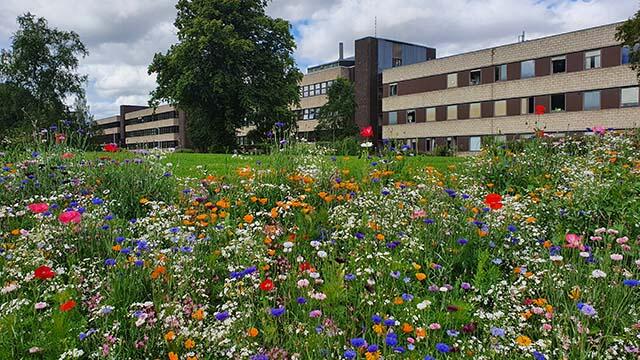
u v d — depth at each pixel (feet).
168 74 127.85
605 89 117.39
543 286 12.12
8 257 13.35
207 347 9.85
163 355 9.81
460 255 14.08
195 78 122.11
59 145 25.85
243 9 129.90
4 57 151.94
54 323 9.87
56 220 16.20
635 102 112.68
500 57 138.62
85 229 15.62
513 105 135.95
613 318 10.19
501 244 14.88
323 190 21.02
